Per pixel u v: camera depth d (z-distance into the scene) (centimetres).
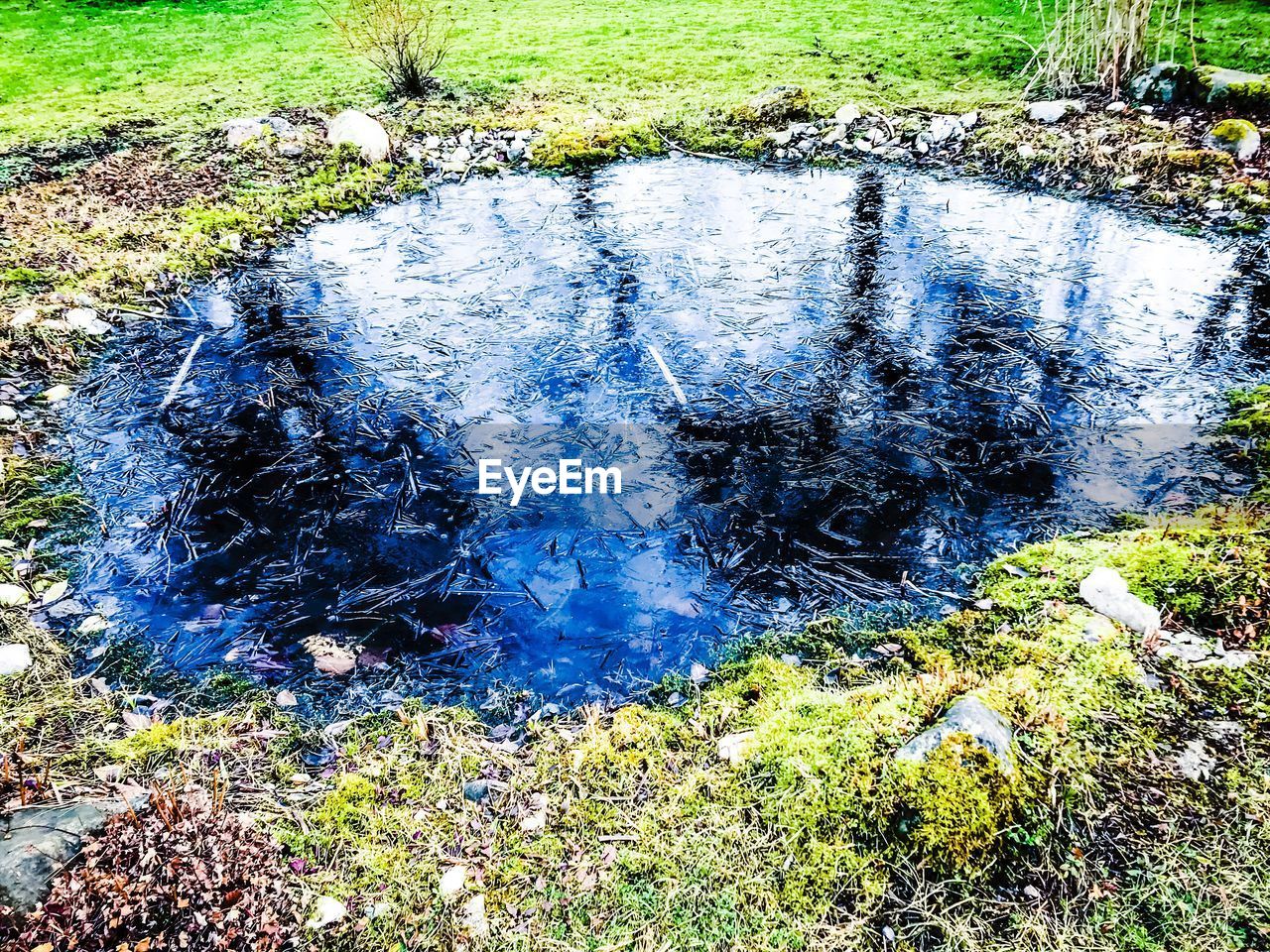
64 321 429
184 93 740
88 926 171
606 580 293
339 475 344
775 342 423
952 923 178
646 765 218
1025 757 203
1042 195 559
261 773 221
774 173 609
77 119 685
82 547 306
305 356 422
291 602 286
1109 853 188
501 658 263
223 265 499
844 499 325
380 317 455
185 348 427
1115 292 456
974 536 305
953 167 599
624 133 648
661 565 299
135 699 247
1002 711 217
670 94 714
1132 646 244
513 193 592
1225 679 229
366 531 316
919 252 500
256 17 979
